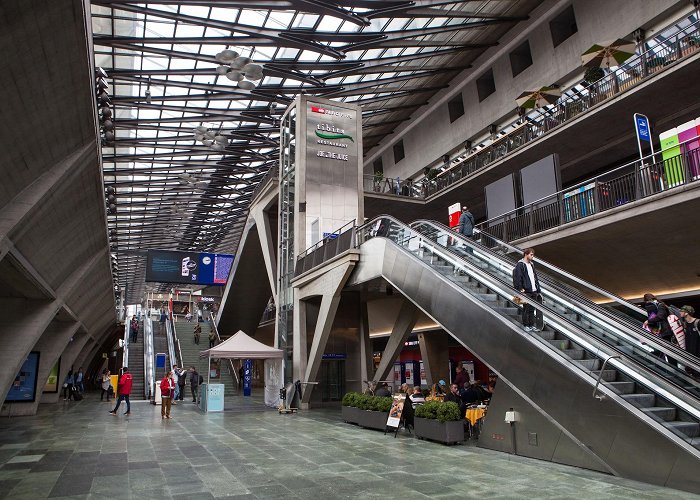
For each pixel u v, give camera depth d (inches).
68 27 237.1
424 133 1390.3
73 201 420.8
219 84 1068.5
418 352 1004.6
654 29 795.4
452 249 552.7
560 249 599.5
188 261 1278.3
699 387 288.7
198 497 244.2
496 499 231.0
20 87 246.1
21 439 451.8
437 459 332.5
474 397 486.9
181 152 1322.6
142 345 1242.6
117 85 1015.0
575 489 245.0
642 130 580.7
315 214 884.6
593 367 319.3
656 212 471.5
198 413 700.7
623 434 266.7
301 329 806.5
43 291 539.2
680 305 579.5
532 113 1011.9
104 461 341.7
